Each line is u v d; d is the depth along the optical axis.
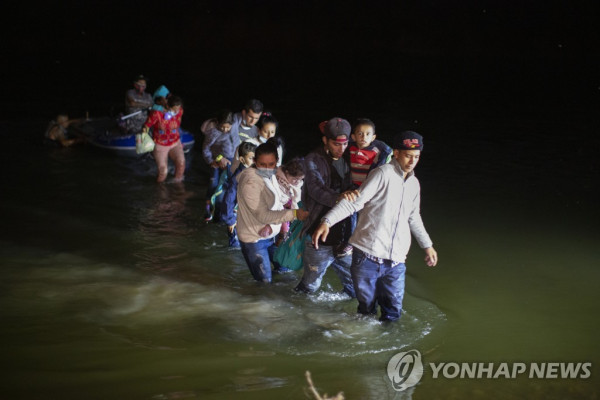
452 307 5.78
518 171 10.99
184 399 4.25
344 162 5.38
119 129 11.91
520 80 24.23
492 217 8.44
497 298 5.99
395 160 4.95
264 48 33.19
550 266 6.80
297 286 5.97
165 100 9.55
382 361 4.80
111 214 8.29
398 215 5.00
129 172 10.38
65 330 5.21
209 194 7.99
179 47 31.86
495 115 16.75
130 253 6.99
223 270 6.56
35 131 13.11
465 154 12.19
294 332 5.22
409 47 33.56
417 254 7.12
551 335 5.28
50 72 22.03
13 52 27.27
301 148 12.29
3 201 8.70
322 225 4.92
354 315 5.52
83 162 10.91
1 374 4.52
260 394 4.32
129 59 26.64
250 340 5.09
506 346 5.07
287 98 18.55
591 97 20.38
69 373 4.56
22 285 6.08
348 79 23.17
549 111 17.61
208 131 7.79
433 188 9.81
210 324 5.35
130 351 4.89
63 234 7.52
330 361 4.79
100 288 6.06
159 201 8.91
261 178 5.73
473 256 7.05
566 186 10.07
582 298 6.02
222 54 30.06
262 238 5.95
